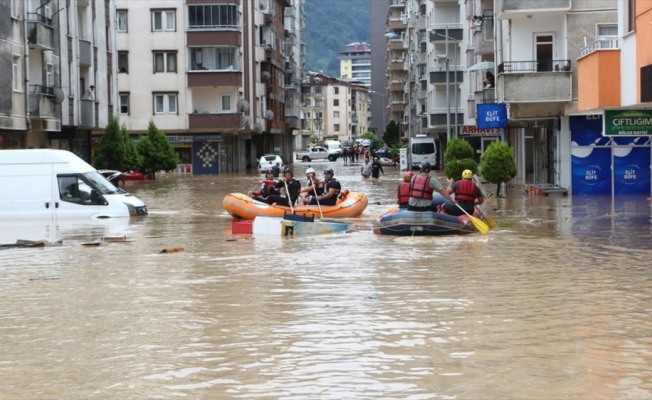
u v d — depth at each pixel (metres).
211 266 17.05
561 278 14.70
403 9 134.88
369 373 8.72
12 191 29.50
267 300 12.97
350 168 86.88
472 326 10.84
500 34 42.09
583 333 10.36
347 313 11.82
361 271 15.91
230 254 19.00
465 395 7.91
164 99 75.19
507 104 37.84
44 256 19.38
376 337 10.30
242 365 9.12
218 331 10.80
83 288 14.55
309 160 127.06
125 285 14.78
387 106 156.50
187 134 76.56
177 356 9.55
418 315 11.59
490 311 11.80
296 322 11.27
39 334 10.86
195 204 36.25
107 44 57.69
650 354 9.30
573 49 35.12
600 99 27.14
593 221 24.98
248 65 84.44
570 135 36.56
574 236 21.25
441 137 84.88
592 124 36.41
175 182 58.22
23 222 28.58
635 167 36.47
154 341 10.31
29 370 9.09
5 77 39.22
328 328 10.85
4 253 20.03
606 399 7.70
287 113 116.00
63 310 12.49
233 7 74.88
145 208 30.52
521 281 14.43
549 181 40.47
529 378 8.40
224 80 75.00
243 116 78.62
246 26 83.31
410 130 91.88
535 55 36.41
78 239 23.05
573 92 35.06
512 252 18.42
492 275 15.16
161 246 21.00
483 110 38.31
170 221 28.06
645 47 24.02
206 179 63.12
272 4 98.81
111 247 21.03
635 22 24.94
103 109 56.16
